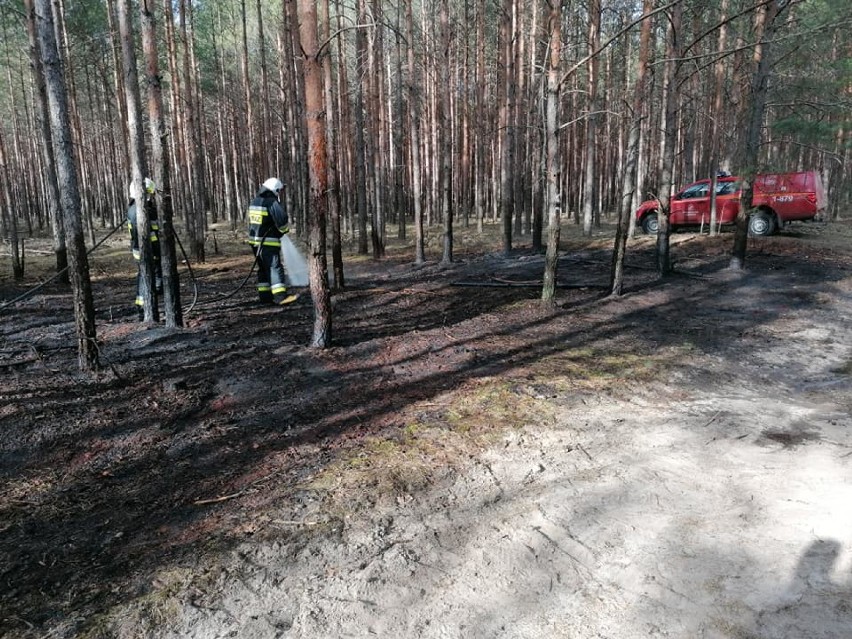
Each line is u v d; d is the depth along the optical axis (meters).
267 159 23.45
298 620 2.56
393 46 19.20
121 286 11.80
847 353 6.84
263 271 9.39
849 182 23.78
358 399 5.26
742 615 2.54
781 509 3.36
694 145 23.84
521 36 15.09
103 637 2.46
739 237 11.59
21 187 31.03
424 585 2.78
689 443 4.27
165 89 26.47
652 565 2.89
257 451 4.26
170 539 3.17
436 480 3.76
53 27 5.07
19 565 2.96
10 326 8.10
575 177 22.67
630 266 12.39
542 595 2.71
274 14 24.62
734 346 7.05
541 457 4.05
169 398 5.25
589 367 6.11
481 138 21.41
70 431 4.57
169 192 7.41
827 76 12.41
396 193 24.92
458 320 8.24
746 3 12.90
